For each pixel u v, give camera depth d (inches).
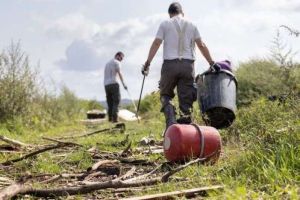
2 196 212.7
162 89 360.8
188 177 249.8
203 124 392.2
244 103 532.4
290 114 319.3
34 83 594.6
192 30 358.0
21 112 564.1
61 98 738.2
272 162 229.6
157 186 237.9
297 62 492.7
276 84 499.8
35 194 227.3
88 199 226.7
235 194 197.6
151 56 358.9
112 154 336.5
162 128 482.9
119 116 796.6
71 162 314.3
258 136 278.7
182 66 353.4
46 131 572.7
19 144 380.8
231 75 369.7
